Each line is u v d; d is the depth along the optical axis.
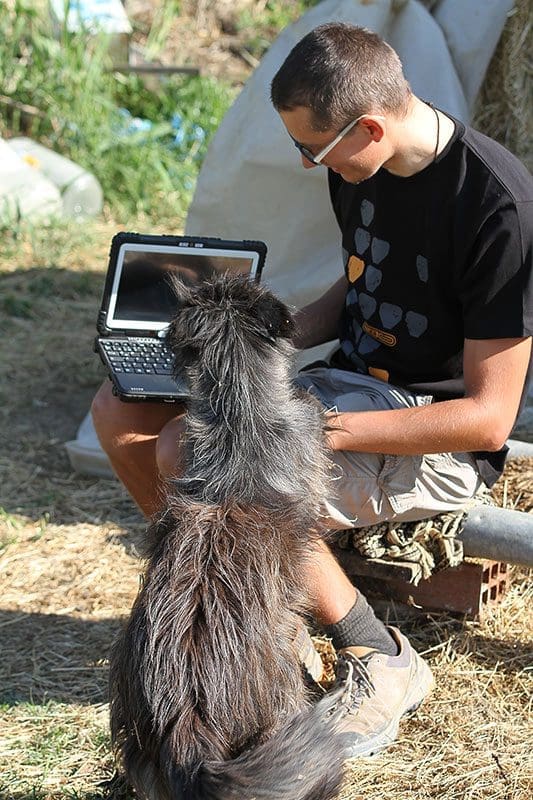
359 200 3.04
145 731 2.29
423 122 2.78
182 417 2.97
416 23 4.21
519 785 2.84
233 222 4.50
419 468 3.02
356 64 2.63
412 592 3.44
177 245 3.11
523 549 3.20
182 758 2.18
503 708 3.14
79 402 5.47
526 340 2.76
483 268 2.75
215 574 2.35
